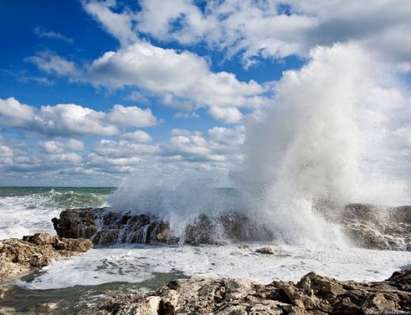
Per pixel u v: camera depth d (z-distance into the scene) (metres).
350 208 15.70
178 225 14.89
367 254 12.20
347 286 6.98
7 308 7.69
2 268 10.38
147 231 14.94
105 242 14.99
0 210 23.95
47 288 9.08
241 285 7.37
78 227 15.59
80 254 12.79
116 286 9.13
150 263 11.41
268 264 11.01
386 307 5.80
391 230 14.46
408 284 7.08
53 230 17.77
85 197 31.61
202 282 7.77
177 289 7.42
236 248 13.34
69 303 7.90
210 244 14.25
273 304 6.37
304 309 6.16
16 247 11.37
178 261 11.59
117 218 15.99
